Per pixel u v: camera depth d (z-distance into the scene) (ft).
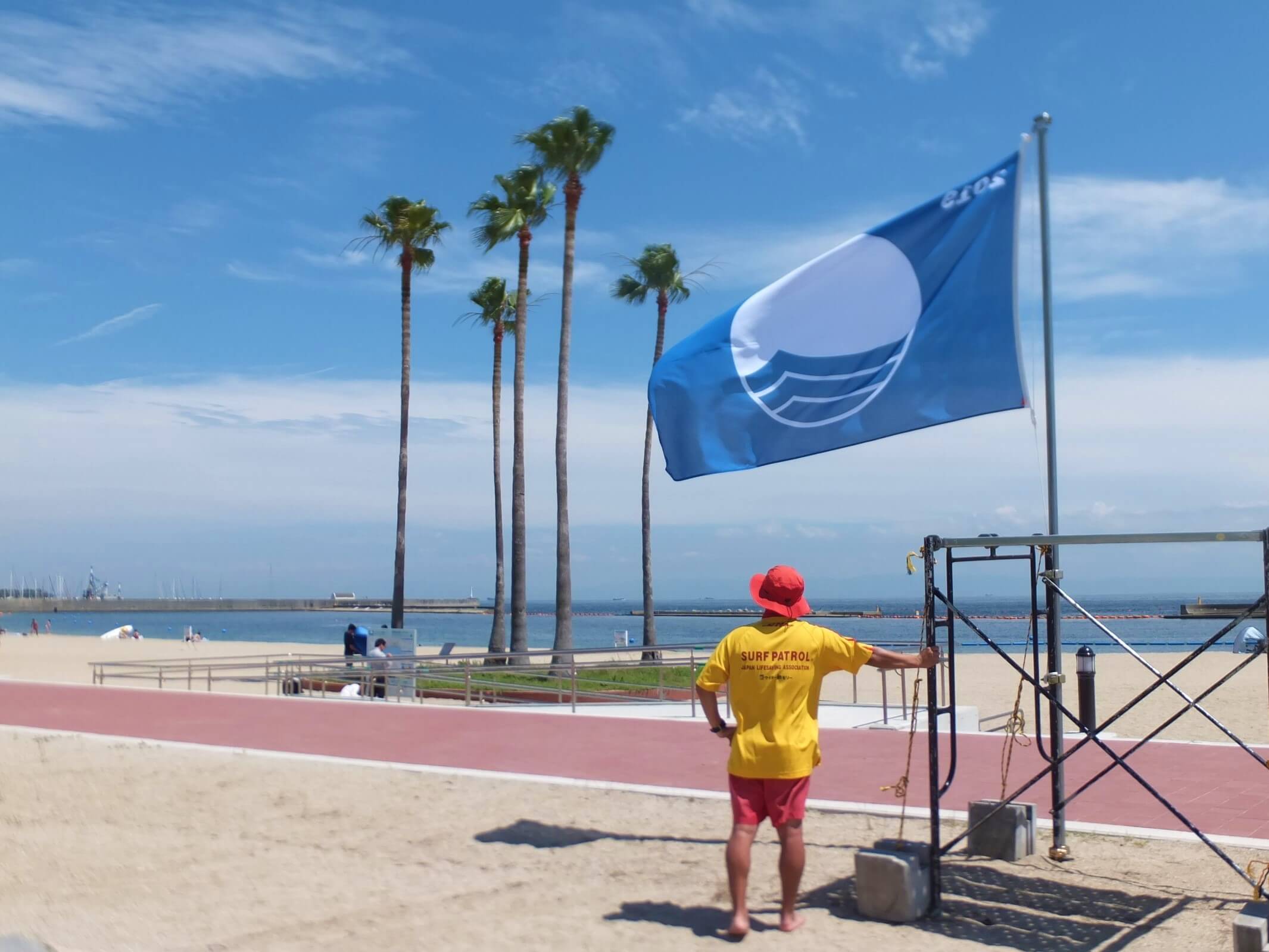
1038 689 20.38
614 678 80.23
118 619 539.70
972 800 28.50
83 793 31.27
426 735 42.78
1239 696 64.80
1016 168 20.75
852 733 41.37
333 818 27.89
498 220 94.07
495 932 18.38
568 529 92.89
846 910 19.36
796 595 18.48
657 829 26.07
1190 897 19.75
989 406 20.75
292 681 70.13
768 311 23.11
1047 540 18.13
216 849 24.68
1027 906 19.36
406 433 107.65
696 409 23.50
